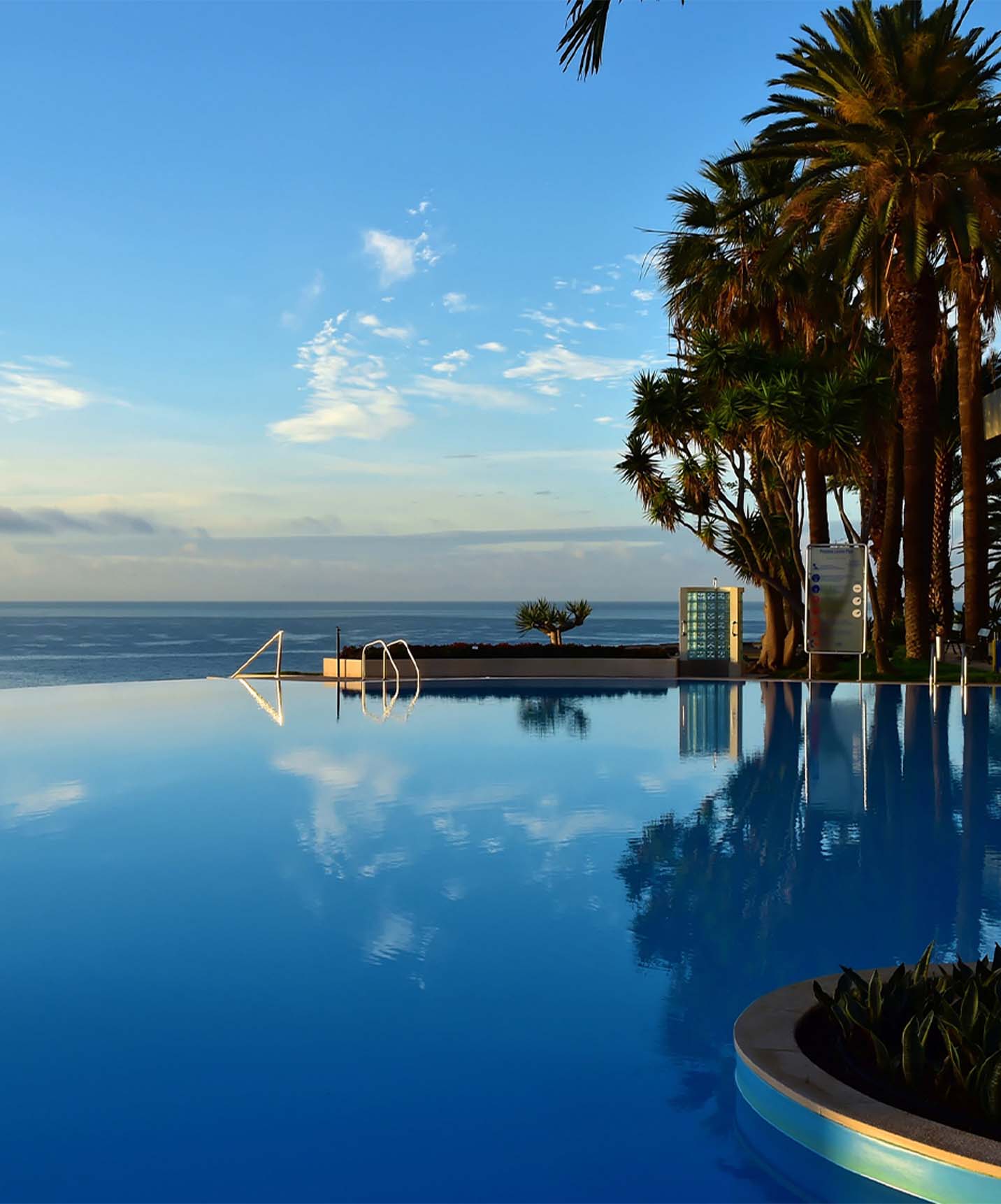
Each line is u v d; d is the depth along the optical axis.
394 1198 3.01
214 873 6.87
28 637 121.50
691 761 11.98
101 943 5.38
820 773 11.07
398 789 10.16
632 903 6.14
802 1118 3.30
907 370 25.77
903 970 3.88
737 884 6.58
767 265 24.70
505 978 4.82
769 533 25.97
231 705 19.03
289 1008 4.46
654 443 26.03
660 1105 3.58
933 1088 3.36
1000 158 24.25
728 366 24.66
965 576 27.05
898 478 33.66
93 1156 3.24
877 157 23.48
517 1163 3.20
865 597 22.59
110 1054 3.99
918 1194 3.01
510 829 8.28
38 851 7.57
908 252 23.42
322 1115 3.50
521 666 25.41
